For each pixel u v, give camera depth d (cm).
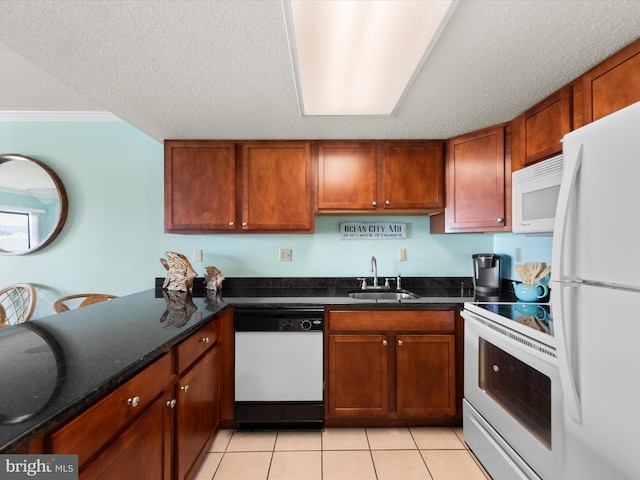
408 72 134
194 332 141
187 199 212
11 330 123
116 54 120
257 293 222
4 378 79
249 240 248
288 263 248
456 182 209
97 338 113
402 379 187
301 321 185
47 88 204
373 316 189
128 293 243
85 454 75
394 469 158
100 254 242
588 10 99
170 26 105
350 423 192
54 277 240
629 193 79
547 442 116
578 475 98
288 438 183
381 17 101
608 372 85
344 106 165
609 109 123
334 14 100
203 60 124
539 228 145
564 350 97
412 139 214
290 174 213
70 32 108
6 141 238
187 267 224
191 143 212
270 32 108
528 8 98
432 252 250
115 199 243
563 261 99
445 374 188
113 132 243
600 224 87
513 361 137
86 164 242
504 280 236
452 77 138
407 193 214
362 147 215
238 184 215
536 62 126
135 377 96
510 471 133
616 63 119
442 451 172
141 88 146
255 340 186
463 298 202
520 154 177
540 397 120
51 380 78
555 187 135
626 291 80
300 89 147
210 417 165
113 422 85
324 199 213
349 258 249
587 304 91
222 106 164
